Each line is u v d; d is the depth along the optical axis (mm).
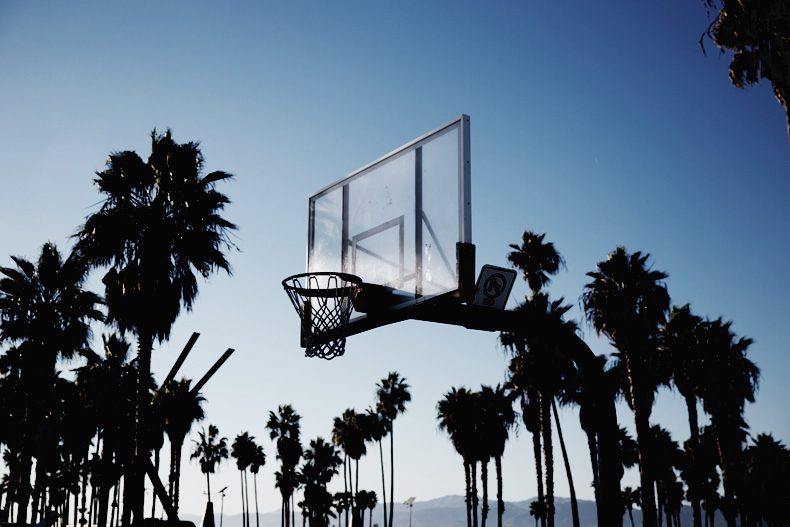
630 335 29781
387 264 9078
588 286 30719
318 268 10172
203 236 20844
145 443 18484
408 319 8789
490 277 8398
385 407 66375
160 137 21578
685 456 65812
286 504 75250
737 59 18688
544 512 43969
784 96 14820
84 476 49938
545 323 8500
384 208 9312
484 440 53062
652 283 30359
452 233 8203
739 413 35875
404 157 9164
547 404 34656
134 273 20141
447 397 55406
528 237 37656
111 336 37469
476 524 54312
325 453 85125
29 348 27297
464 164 8258
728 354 35531
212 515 30109
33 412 28391
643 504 28578
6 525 27250
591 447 34625
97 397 32812
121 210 20688
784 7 14492
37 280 28156
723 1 15188
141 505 17594
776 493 55656
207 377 14109
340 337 9469
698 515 36594
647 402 32188
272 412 75000
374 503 97812
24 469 28219
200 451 77375
